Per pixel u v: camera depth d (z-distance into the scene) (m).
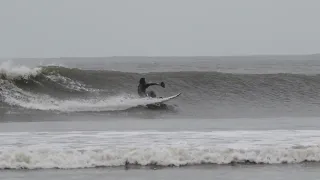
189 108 99.31
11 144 56.50
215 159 50.88
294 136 62.25
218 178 44.91
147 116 89.19
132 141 58.59
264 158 51.25
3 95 95.19
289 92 111.56
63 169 47.84
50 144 56.50
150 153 50.66
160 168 48.56
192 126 74.19
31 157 49.25
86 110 91.88
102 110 92.44
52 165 48.47
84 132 66.56
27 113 87.88
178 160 50.38
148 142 57.91
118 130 69.12
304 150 52.25
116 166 49.19
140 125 75.62
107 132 66.50
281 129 69.81
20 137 61.78
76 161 49.22
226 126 74.12
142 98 97.31
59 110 90.75
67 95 99.62
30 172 46.59
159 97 99.06
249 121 81.69
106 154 50.16
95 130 69.00
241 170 47.81
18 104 92.44
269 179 44.56
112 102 96.12
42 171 47.00
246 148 53.56
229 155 51.28
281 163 50.75
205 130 68.94
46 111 89.62
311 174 46.25
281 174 46.28
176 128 71.56
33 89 99.38
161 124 77.12
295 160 51.47
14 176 45.12
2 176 45.09
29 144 56.47
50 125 75.31
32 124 76.62
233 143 57.25
